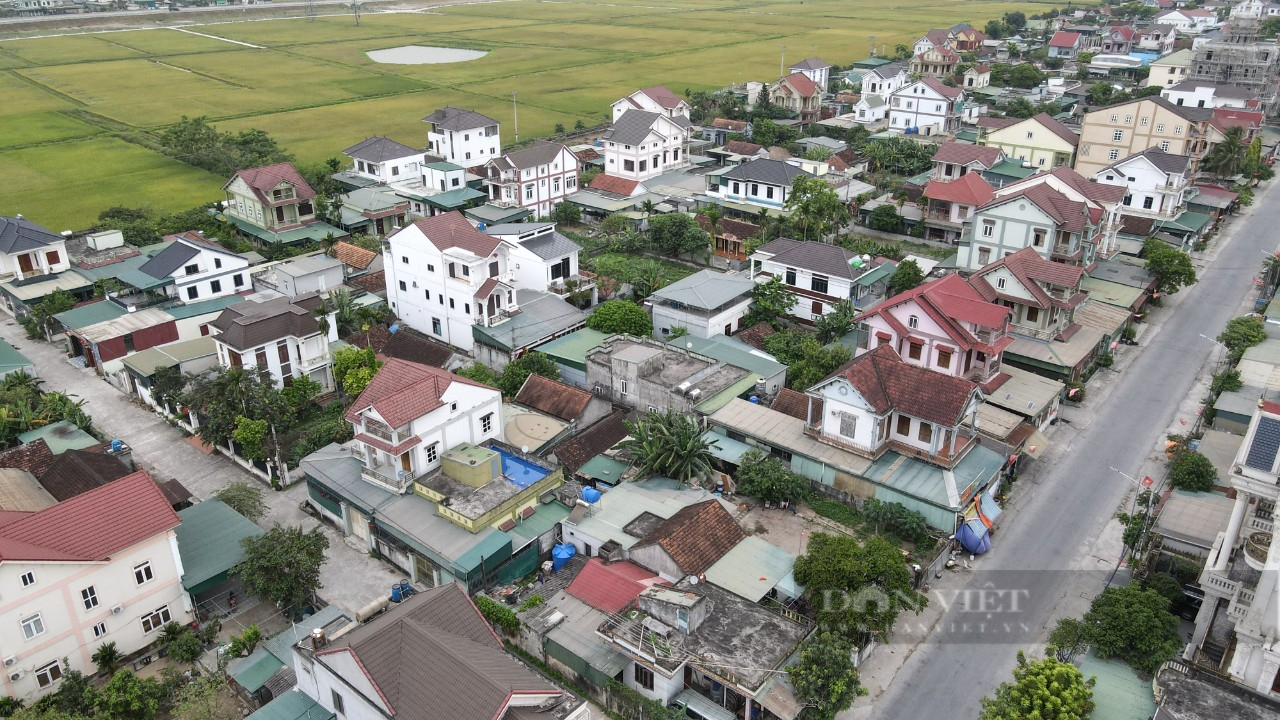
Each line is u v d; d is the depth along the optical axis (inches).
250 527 2043.6
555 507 2121.1
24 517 1683.1
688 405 2475.4
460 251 2938.0
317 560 1872.5
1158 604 1659.7
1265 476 1546.5
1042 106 6176.2
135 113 6820.9
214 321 2790.4
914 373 2198.6
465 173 4557.1
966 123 6102.4
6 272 3353.8
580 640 1704.0
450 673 1393.9
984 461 2206.0
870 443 2190.0
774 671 1567.4
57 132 6230.3
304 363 2765.7
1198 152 4552.2
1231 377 2568.9
